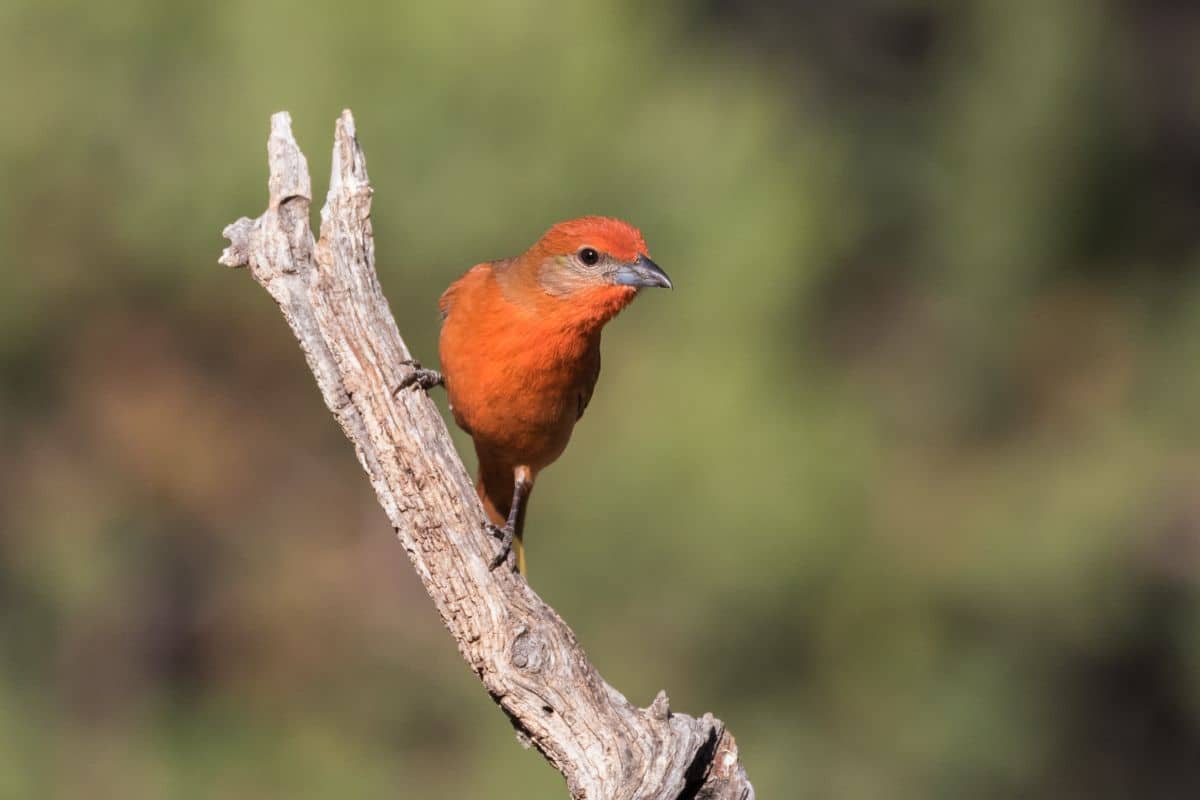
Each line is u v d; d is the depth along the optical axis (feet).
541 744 24.91
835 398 49.55
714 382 42.93
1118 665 59.26
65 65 42.32
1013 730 52.06
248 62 41.75
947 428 58.18
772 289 44.73
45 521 47.03
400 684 47.83
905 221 63.46
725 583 43.78
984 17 64.54
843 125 66.39
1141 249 64.23
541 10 43.19
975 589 51.26
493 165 42.14
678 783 24.29
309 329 25.00
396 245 42.32
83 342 45.75
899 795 49.44
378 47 41.88
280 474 48.21
